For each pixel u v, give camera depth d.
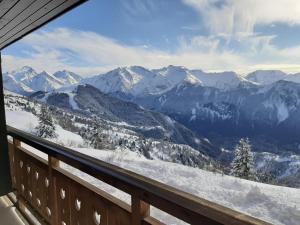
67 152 2.06
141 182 1.34
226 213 0.98
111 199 1.62
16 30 2.60
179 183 5.47
